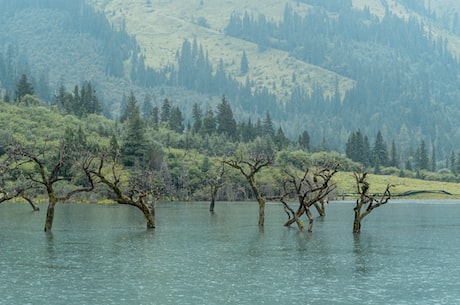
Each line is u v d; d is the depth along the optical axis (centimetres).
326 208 17862
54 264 6606
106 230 10150
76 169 19075
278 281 5838
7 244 8162
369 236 9644
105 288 5472
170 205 19262
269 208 17762
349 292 5406
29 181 17162
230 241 8769
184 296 5216
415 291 5472
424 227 11450
